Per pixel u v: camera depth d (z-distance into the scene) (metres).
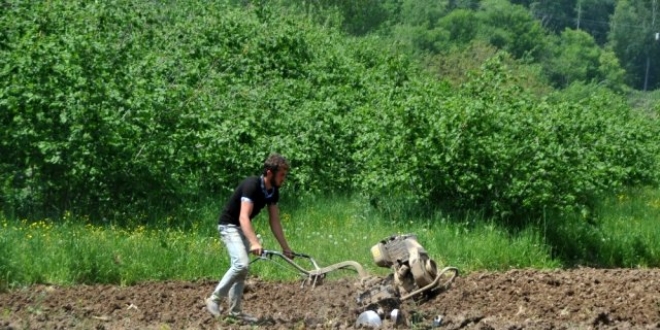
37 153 18.73
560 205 19.52
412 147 20.00
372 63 35.97
